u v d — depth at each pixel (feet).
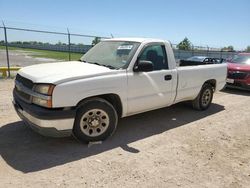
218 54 102.17
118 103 16.24
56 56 91.91
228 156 14.78
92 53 19.08
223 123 20.45
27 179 11.50
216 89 24.34
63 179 11.63
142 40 17.76
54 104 13.30
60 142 15.33
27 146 14.67
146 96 17.28
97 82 14.61
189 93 21.02
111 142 15.78
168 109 23.50
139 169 12.81
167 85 18.56
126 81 15.92
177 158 14.16
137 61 16.60
